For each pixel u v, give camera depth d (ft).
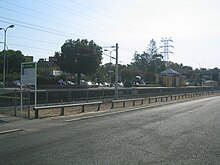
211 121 62.28
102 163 28.04
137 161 28.86
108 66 387.55
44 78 221.25
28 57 305.53
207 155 31.68
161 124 56.90
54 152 32.55
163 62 434.30
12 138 41.24
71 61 236.02
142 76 387.75
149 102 123.65
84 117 67.46
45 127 51.90
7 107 80.48
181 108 97.81
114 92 138.21
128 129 50.06
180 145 36.94
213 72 442.91
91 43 244.42
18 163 27.94
